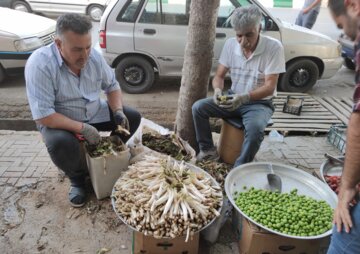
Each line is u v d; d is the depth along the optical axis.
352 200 1.39
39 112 2.41
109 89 2.94
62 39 2.28
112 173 2.69
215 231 2.38
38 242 2.39
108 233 2.50
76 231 2.50
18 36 5.02
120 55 5.19
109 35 5.04
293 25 5.61
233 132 3.23
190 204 2.17
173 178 2.34
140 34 5.05
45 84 2.41
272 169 2.74
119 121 2.85
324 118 4.50
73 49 2.31
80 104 2.69
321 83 6.27
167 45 5.12
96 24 9.52
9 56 5.06
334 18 1.21
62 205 2.74
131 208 2.18
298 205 2.31
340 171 2.85
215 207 2.30
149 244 2.17
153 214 2.11
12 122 4.33
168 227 2.08
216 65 5.26
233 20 2.91
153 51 5.15
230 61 3.29
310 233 2.11
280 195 2.45
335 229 1.49
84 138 2.63
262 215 2.20
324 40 5.44
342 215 1.42
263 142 3.90
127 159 2.72
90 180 3.00
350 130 1.27
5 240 2.39
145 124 3.30
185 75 3.27
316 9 7.08
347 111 4.77
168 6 4.98
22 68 5.20
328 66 5.61
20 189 2.89
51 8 9.88
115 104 2.92
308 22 7.28
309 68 5.50
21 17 5.65
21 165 3.21
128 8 4.95
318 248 2.19
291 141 3.97
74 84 2.59
